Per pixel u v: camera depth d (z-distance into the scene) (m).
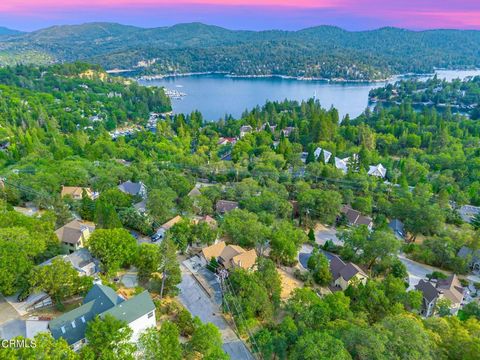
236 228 96.88
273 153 175.88
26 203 114.06
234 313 67.25
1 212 82.00
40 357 41.88
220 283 78.19
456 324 61.94
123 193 115.38
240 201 125.31
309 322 61.34
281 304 71.44
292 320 61.69
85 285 65.50
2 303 63.00
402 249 112.44
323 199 123.19
